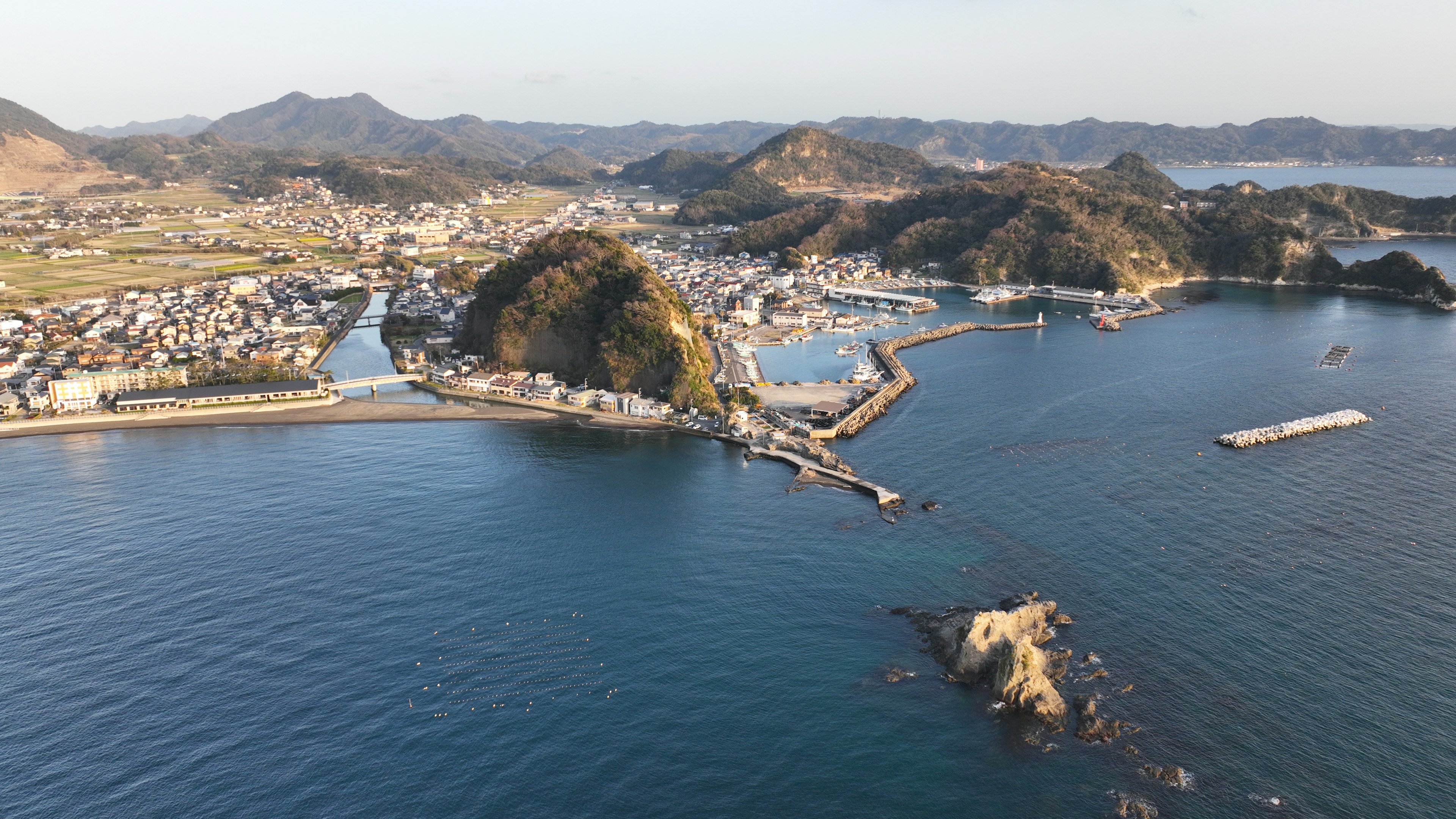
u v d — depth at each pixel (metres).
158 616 139.75
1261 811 98.56
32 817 99.00
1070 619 135.88
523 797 102.06
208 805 100.81
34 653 130.12
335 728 113.81
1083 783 103.75
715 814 99.62
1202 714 114.19
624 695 120.44
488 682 123.06
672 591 147.25
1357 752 107.12
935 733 113.12
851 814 99.81
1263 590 144.25
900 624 137.12
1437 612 136.75
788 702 119.00
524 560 158.12
